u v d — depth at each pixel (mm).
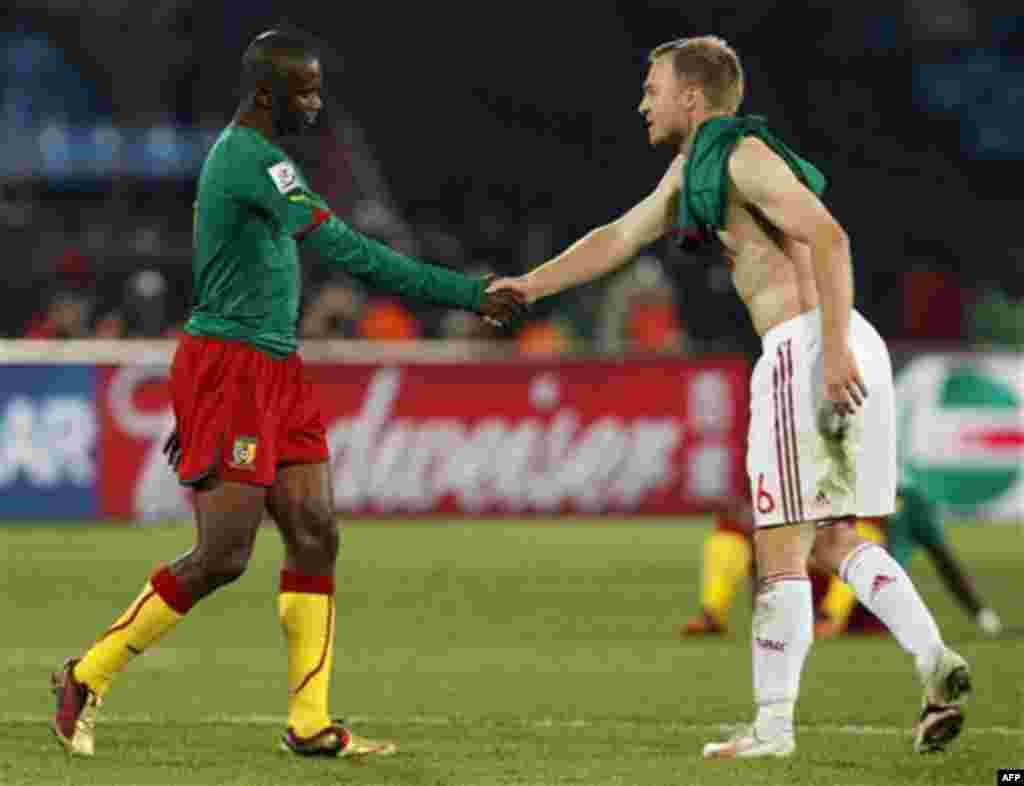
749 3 127375
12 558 53219
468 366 65188
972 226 120312
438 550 56531
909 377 67062
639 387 65562
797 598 22750
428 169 120625
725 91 23000
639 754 23375
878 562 23016
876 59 128625
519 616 41906
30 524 63875
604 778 21453
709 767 22172
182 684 31047
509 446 65438
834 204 119875
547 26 128250
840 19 129125
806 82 126250
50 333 73375
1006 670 32875
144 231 101875
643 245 24766
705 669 33219
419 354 65250
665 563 53125
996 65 129875
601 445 65562
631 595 45844
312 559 23156
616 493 65562
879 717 27172
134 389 64062
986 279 116062
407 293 23516
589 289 88938
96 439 63938
